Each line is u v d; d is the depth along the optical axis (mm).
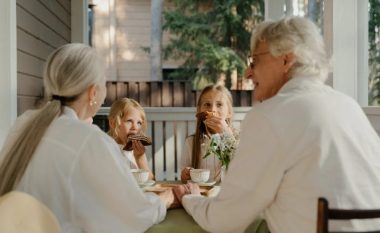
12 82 2768
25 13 3260
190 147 2506
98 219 1307
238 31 10805
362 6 3074
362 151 1270
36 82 3582
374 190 1251
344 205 1209
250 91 4809
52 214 1234
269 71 1391
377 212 1122
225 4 10727
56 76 1346
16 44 2984
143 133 2506
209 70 10898
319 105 1277
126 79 11133
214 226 1381
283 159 1247
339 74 3062
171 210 1641
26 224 1203
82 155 1310
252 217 1334
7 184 1278
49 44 4078
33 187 1274
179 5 11062
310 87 1334
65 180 1288
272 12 4227
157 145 4324
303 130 1241
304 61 1354
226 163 1967
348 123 1287
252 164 1285
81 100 1397
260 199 1290
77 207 1291
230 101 2535
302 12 3816
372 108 2852
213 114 2307
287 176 1258
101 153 1319
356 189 1230
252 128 1302
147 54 11117
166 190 1801
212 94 2484
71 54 1357
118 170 1332
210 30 10859
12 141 1347
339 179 1218
